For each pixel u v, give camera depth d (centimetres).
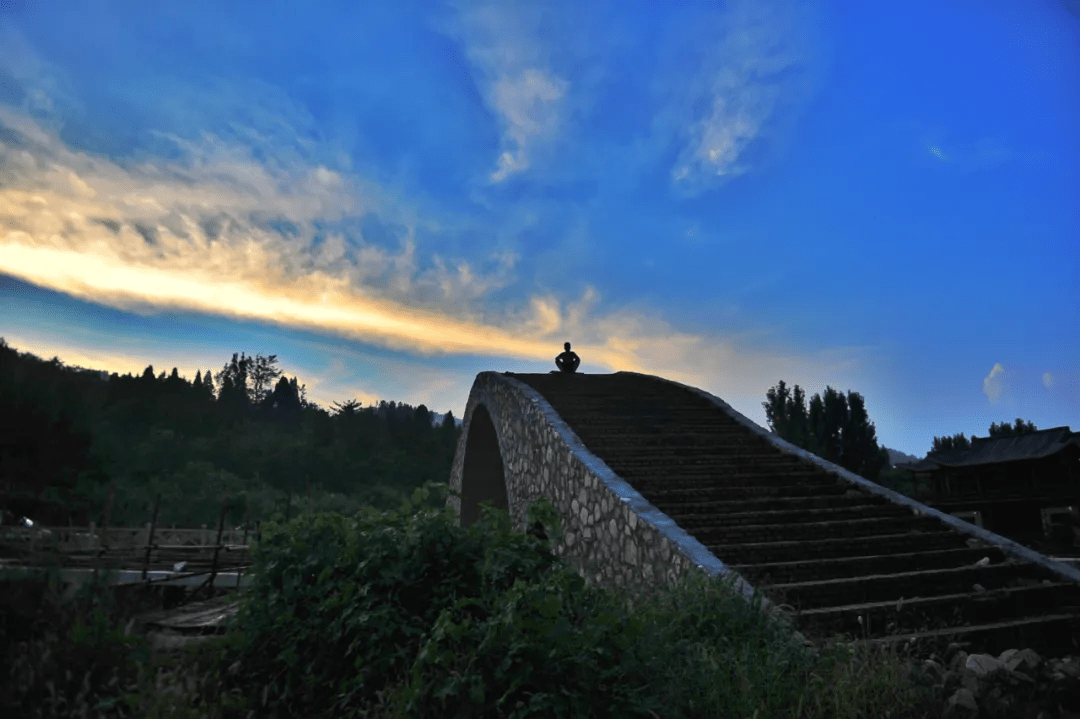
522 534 520
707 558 644
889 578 673
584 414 1348
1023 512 3111
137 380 5897
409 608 473
